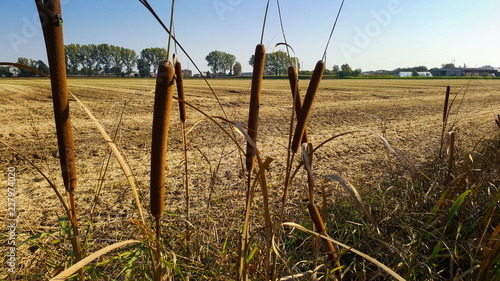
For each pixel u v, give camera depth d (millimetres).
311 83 1414
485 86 35531
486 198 3281
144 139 7199
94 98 15805
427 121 11047
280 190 4215
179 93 2203
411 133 8648
